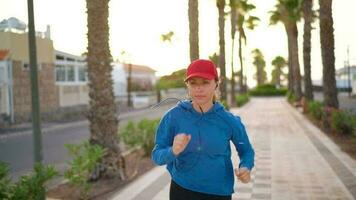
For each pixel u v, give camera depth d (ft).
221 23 116.67
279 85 453.17
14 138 79.10
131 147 53.47
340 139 63.52
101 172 36.27
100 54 36.58
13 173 44.47
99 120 36.45
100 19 36.37
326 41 73.92
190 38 65.82
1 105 100.83
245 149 13.46
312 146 57.47
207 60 12.88
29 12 27.27
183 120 13.00
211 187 13.01
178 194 13.26
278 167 42.45
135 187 34.78
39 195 24.30
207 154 12.92
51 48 65.26
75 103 138.72
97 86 36.58
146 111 156.56
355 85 262.67
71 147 33.27
